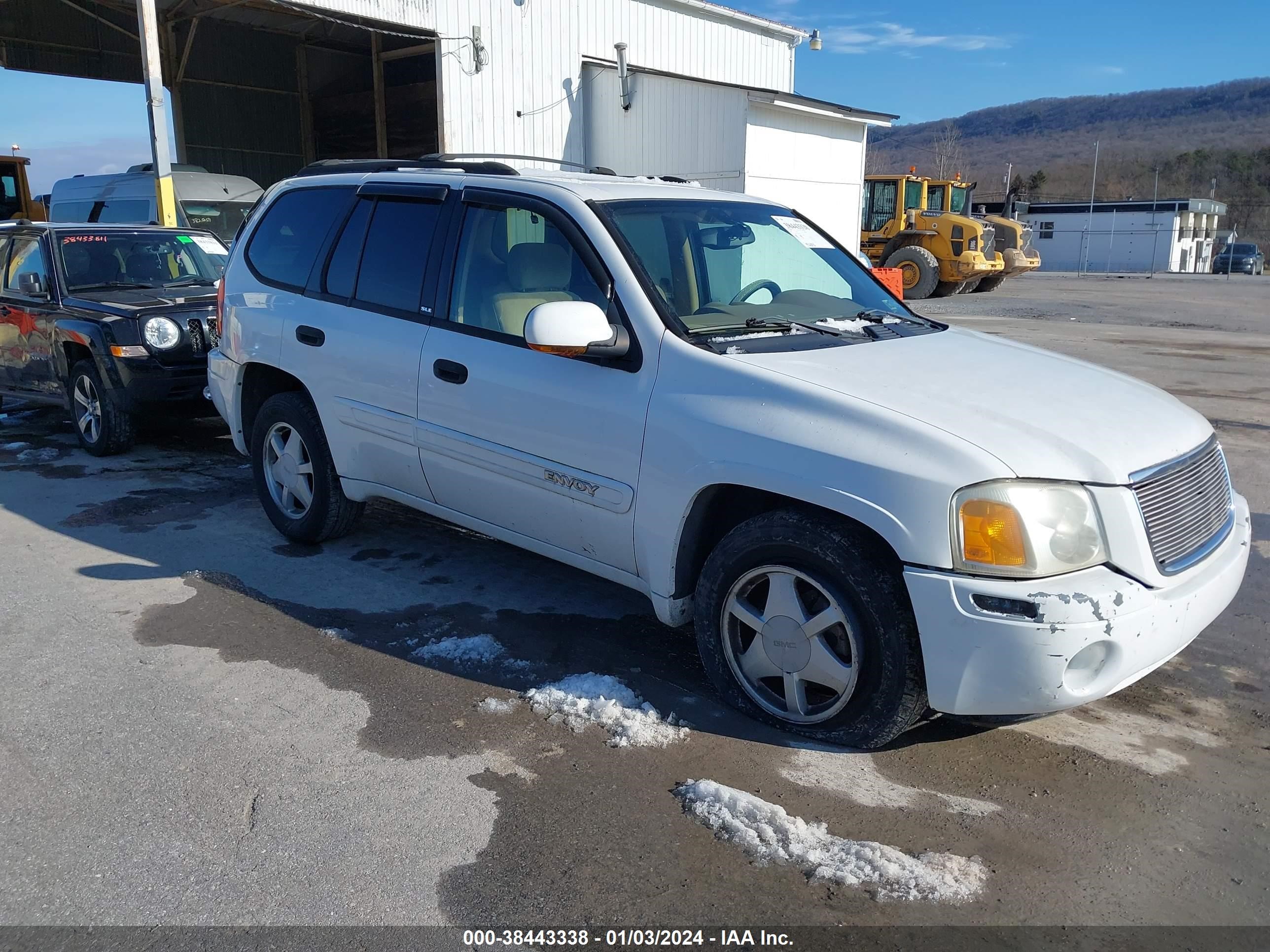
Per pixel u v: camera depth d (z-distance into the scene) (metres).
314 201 5.05
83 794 3.06
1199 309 20.73
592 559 3.90
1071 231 58.84
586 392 3.70
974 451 2.95
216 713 3.55
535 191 4.07
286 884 2.66
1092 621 2.86
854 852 2.77
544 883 2.67
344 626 4.30
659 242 3.94
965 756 3.32
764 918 2.54
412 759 3.26
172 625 4.30
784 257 4.43
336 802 3.02
